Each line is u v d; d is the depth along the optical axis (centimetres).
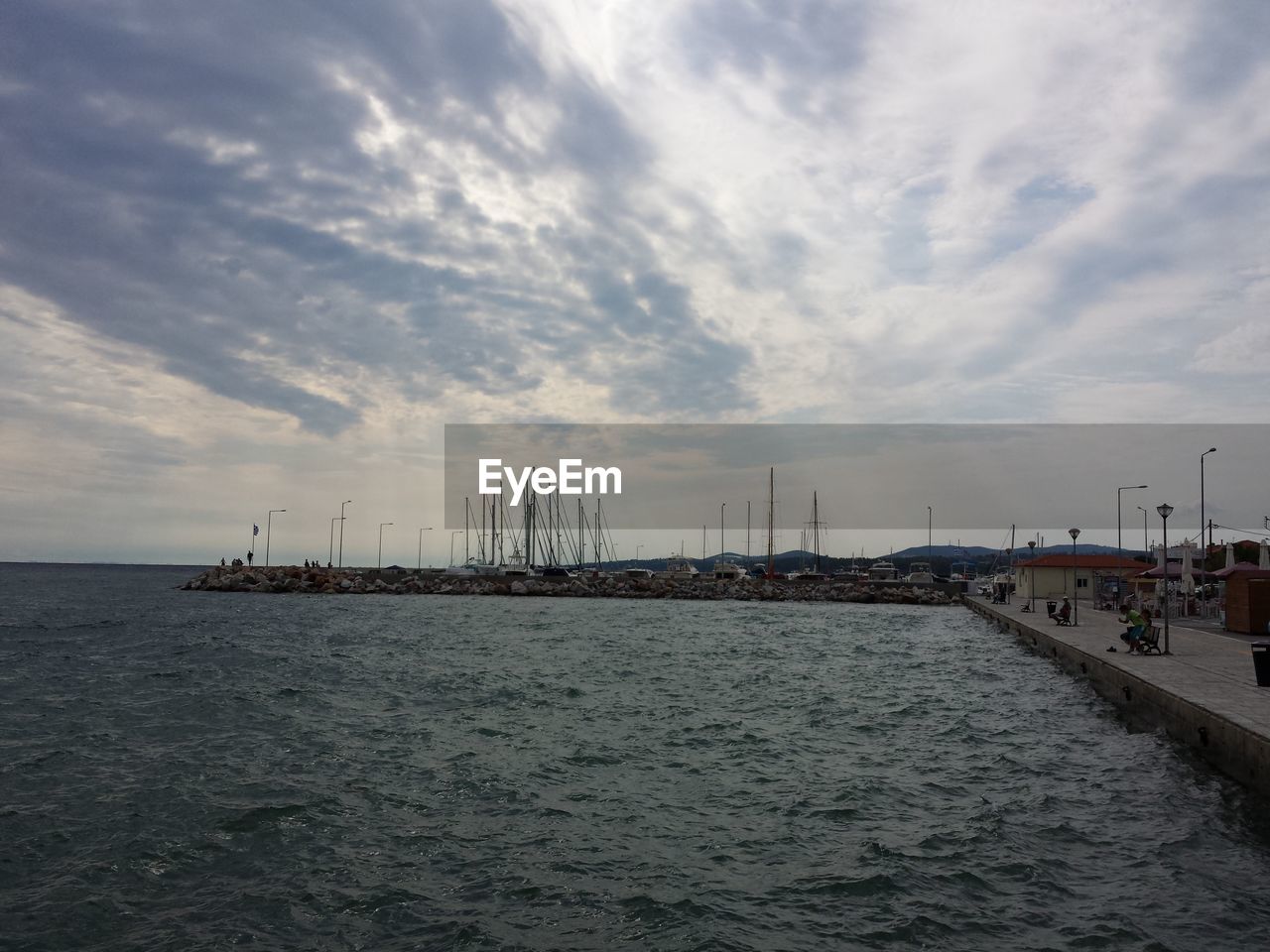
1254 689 2202
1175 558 6341
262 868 1235
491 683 3133
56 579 17250
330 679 3180
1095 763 1920
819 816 1489
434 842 1348
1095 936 1004
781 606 9494
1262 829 1421
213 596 10050
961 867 1234
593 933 1023
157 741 2062
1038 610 6341
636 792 1642
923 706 2727
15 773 1745
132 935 1020
